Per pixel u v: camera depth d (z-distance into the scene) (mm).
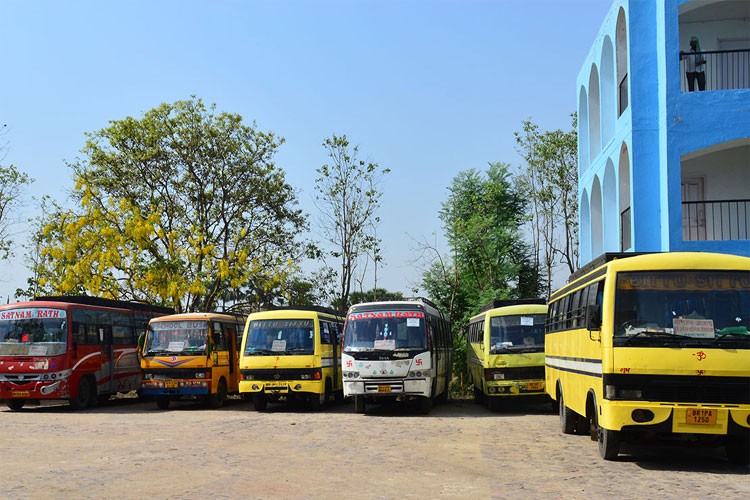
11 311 23953
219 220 40406
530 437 15805
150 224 36094
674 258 11828
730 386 11125
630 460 12570
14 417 21297
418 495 9547
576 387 14445
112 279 36031
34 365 23297
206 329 24891
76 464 12156
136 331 28984
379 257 39000
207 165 39844
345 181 38719
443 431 17062
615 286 11758
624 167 21078
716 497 9336
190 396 25500
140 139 39469
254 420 20000
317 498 9359
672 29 18828
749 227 20797
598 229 24469
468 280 37656
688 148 18500
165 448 14094
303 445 14539
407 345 21438
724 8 21078
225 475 11047
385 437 15891
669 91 18734
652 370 11281
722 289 11594
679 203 18438
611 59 22609
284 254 41375
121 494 9641
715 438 11922
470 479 10719
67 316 24000
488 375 22906
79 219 35844
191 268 37531
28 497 9461
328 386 24469
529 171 38688
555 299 17609
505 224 38375
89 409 24859
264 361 23094
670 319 11500
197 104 40094
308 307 25312
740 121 18422
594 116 24922
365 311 21984
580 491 9773
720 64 21562
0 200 35656
